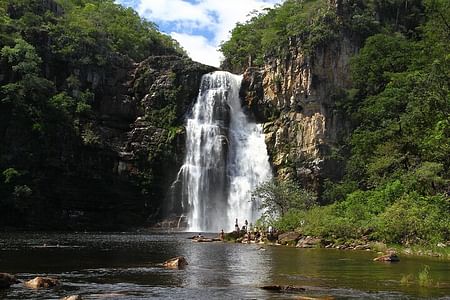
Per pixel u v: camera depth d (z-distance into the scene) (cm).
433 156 5022
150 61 9144
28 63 7675
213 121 8931
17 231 7131
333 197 7200
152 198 8381
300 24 9019
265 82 9081
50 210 7762
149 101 8844
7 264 2597
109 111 8719
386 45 8369
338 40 8669
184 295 1650
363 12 9225
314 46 8506
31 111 7700
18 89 7656
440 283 1956
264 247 4122
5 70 7825
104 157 8206
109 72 8888
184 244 4497
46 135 7794
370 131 7169
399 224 3803
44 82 7881
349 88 8675
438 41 7175
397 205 4209
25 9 9031
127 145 8462
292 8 10581
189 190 8400
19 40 7775
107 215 8125
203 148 8656
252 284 1912
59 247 3912
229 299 1572
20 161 7575
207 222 8362
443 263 2753
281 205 5694
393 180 5206
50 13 9131
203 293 1694
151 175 8369
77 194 7981
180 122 8762
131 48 10038
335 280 2047
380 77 8344
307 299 1555
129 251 3572
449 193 4625
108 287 1823
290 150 8475
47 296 1614
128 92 8956
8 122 7681
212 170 8600
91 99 8562
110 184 8169
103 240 5072
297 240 4419
